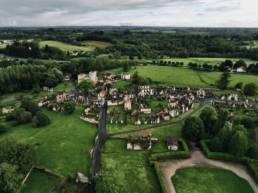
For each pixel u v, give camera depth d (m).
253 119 148.62
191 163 107.50
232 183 95.00
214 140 115.69
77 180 94.94
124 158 110.31
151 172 100.44
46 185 92.44
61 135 133.12
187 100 184.00
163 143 123.81
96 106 175.25
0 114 162.12
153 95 199.25
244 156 109.75
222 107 173.25
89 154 114.12
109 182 93.06
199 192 89.94
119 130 139.12
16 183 85.25
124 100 180.25
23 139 128.62
